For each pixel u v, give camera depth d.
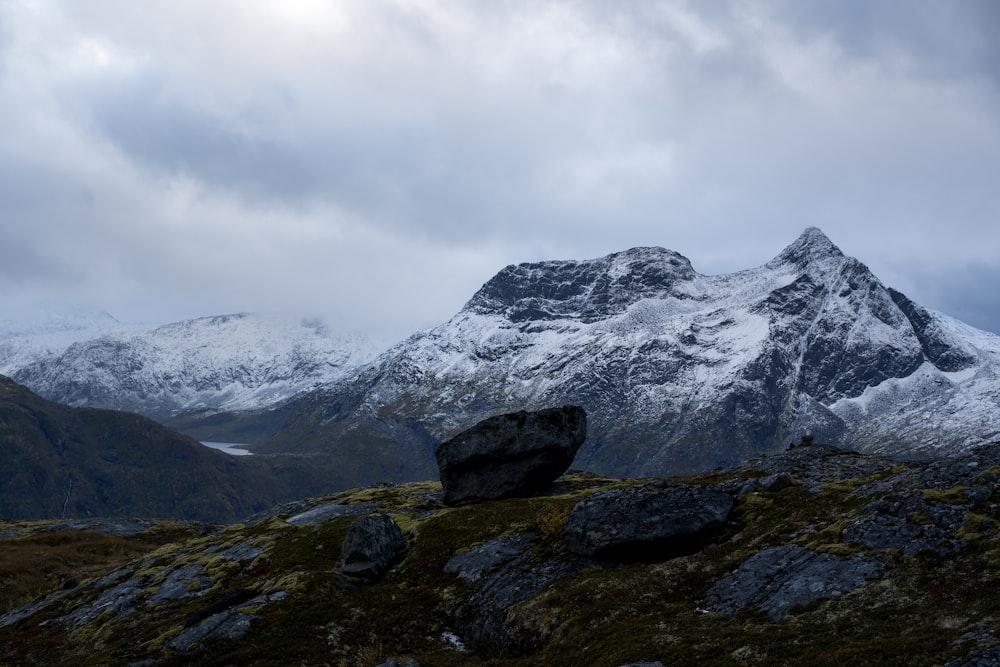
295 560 72.00
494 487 86.81
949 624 34.31
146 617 65.00
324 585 63.56
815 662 33.91
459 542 70.88
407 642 54.88
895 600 39.22
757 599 45.34
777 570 48.12
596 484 93.00
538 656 45.44
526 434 86.50
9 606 84.31
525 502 79.94
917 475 53.97
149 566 84.25
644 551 58.44
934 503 47.28
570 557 61.06
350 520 84.81
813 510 57.19
